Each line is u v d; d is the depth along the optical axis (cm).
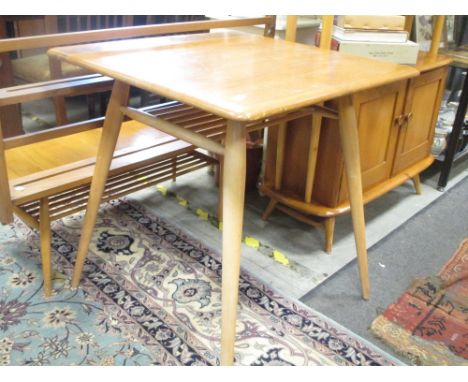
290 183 167
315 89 91
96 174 122
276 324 126
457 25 218
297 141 159
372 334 125
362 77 101
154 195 191
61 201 137
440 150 213
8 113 197
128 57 109
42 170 131
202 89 87
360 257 134
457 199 202
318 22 193
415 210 191
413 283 146
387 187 173
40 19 195
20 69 209
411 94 167
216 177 199
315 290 141
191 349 117
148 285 138
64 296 132
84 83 122
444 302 138
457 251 164
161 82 90
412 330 127
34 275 139
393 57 160
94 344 116
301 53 124
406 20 182
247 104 80
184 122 146
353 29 155
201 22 149
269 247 161
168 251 154
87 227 129
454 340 125
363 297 139
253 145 188
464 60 183
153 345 117
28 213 132
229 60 112
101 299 131
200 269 146
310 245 164
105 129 118
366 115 151
